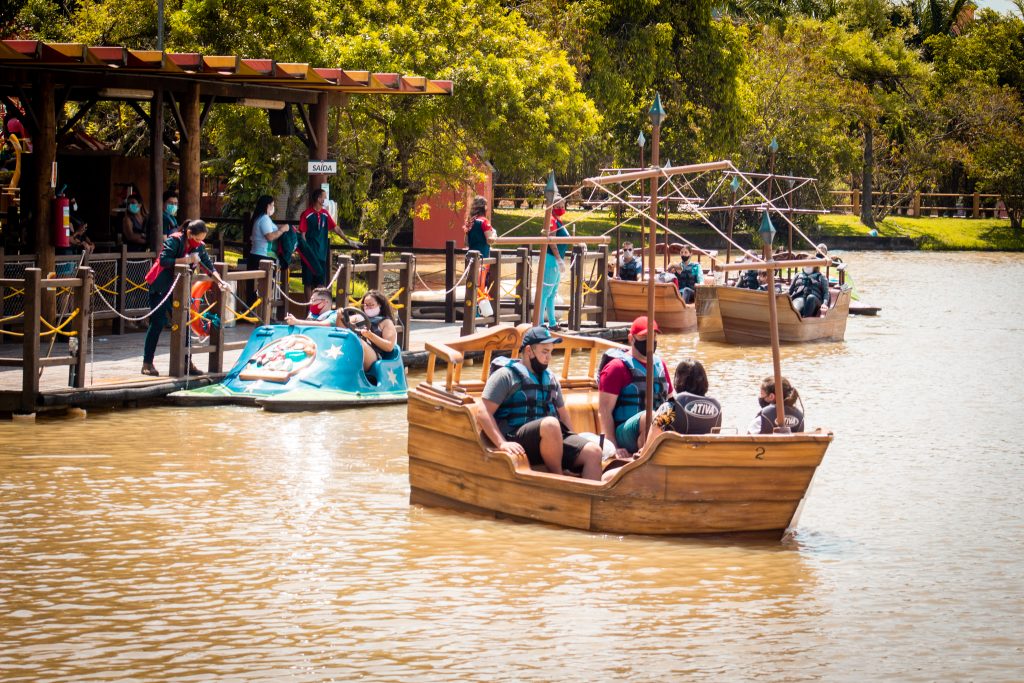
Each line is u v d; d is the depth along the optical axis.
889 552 18.41
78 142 47.88
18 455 23.39
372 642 14.38
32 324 26.25
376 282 34.25
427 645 14.29
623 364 20.00
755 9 141.00
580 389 22.33
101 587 16.17
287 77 36.34
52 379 28.47
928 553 18.39
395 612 15.40
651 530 18.66
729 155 100.50
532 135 57.59
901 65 130.88
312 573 16.89
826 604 15.98
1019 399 33.22
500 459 19.45
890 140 132.50
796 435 18.09
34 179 33.41
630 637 14.64
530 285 41.66
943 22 157.00
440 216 81.69
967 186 145.38
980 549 18.64
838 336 47.88
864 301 64.44
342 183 56.94
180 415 27.53
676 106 97.81
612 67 89.81
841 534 19.41
